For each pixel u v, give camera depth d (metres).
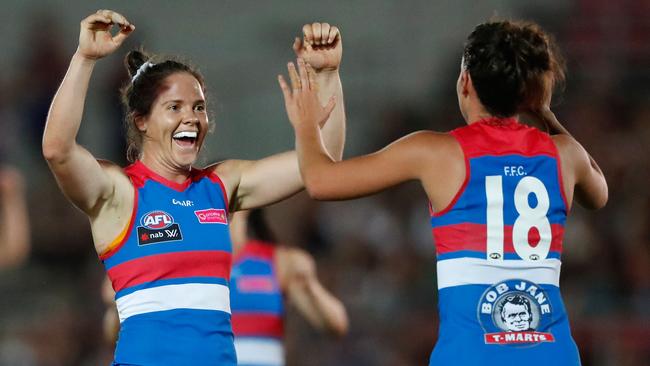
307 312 25.50
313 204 41.56
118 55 46.84
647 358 34.56
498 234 14.35
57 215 43.06
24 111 46.75
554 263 14.61
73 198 15.68
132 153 17.27
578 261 38.28
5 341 37.09
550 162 14.81
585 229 39.00
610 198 40.78
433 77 48.00
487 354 13.98
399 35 49.25
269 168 16.91
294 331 35.25
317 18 49.59
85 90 15.30
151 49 48.53
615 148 42.94
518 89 14.74
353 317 37.59
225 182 16.73
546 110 15.80
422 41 48.94
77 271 42.38
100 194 15.70
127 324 15.77
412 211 41.72
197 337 15.66
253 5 49.88
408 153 14.59
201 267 15.92
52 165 15.25
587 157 15.56
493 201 14.41
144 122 16.31
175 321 15.62
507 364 13.98
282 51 48.97
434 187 14.55
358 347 36.28
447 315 14.35
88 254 42.69
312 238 40.91
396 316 37.50
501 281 14.27
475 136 14.72
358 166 14.72
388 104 47.25
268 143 47.47
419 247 40.72
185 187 16.33
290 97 15.58
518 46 14.70
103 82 46.41
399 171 14.60
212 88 48.12
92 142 45.81
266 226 25.03
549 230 14.59
